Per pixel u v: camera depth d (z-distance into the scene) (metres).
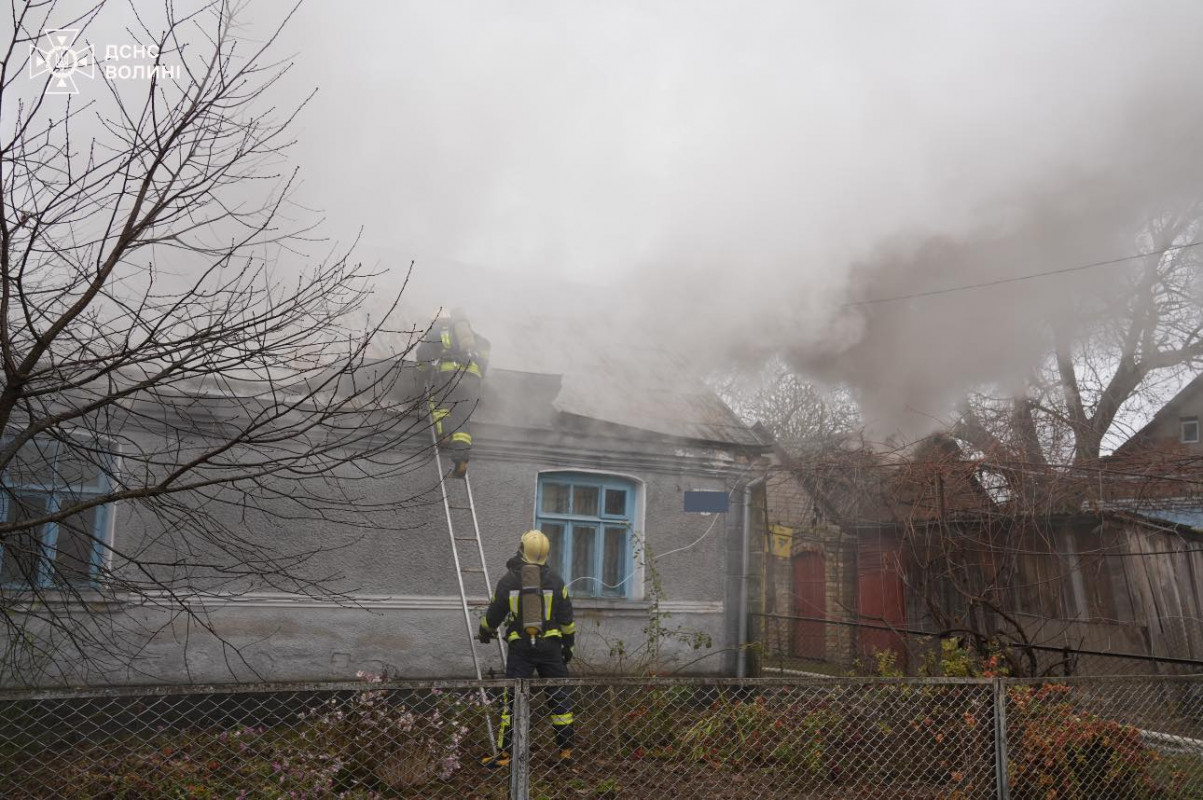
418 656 7.07
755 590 8.69
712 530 8.60
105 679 5.40
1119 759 4.86
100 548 5.88
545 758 4.45
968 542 8.91
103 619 5.72
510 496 7.71
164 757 3.31
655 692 5.04
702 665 8.27
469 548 7.43
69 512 3.32
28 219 3.28
